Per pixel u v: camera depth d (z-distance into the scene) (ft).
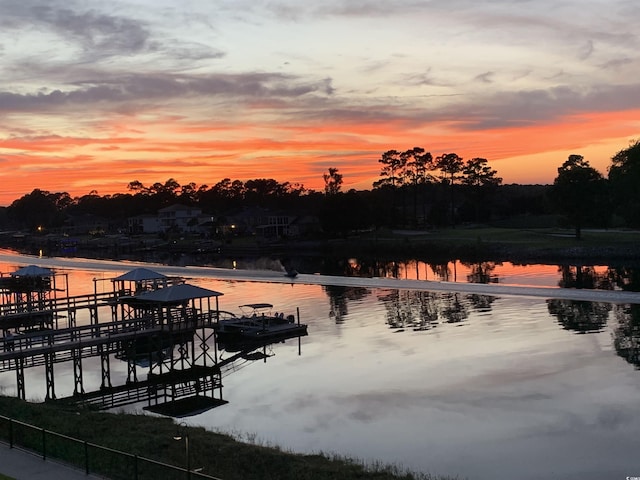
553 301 203.72
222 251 506.07
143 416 97.55
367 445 86.33
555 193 381.19
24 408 94.79
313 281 287.69
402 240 444.55
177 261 439.22
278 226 572.92
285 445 86.94
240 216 646.74
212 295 146.82
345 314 196.54
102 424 88.69
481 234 457.68
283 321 175.52
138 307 164.45
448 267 333.62
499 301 208.74
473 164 612.70
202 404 108.99
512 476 75.10
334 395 110.93
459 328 164.96
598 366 122.31
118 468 66.74
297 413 101.76
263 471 71.20
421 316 186.19
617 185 338.95
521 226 547.49
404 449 84.48
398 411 100.58
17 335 130.31
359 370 127.03
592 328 157.99
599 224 398.83
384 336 159.02
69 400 114.11
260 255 469.16
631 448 82.38
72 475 61.77
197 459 73.51
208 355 149.28
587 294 212.84
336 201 486.38
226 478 67.77
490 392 108.58
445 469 77.56
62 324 186.70
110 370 138.62
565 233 427.74
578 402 101.60
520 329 160.66
